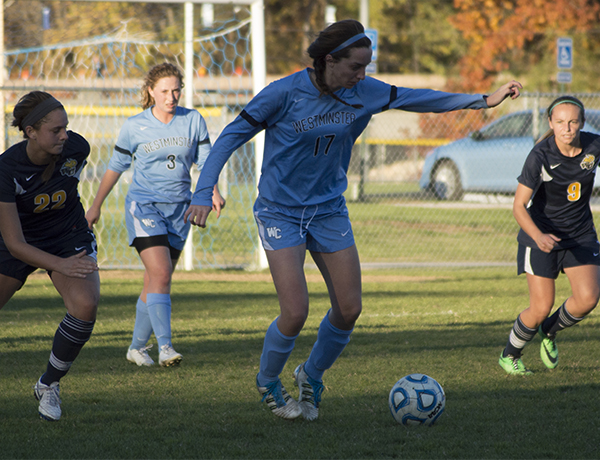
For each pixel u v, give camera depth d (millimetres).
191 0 34906
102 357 18578
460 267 37469
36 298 28172
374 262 38312
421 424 12812
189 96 36625
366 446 11703
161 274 17734
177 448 11594
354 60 11492
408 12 117875
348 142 12797
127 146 18562
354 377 16328
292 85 12031
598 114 51625
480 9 91750
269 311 25500
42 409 13102
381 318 24047
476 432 12445
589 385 15617
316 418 13336
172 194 18375
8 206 12195
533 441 11898
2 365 17375
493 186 56062
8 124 38031
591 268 16078
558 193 15898
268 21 119125
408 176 75500
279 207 12773
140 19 38188
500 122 56562
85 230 13742
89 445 11719
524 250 16469
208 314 24938
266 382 12977
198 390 15281
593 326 23047
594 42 91812
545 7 89250
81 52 62250
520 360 17234
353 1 119938
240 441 12000
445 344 20000
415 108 12953
